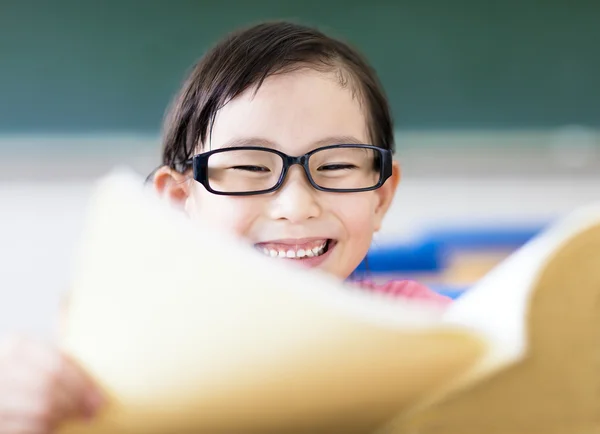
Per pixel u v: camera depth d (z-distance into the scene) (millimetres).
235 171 622
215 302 243
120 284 259
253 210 618
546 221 2391
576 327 247
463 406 258
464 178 2664
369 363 242
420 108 2613
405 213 2656
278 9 2529
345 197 638
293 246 628
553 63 2609
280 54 687
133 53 2547
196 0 2521
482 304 260
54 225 2568
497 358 242
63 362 268
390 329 233
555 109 2631
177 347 250
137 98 2562
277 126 630
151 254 252
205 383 251
